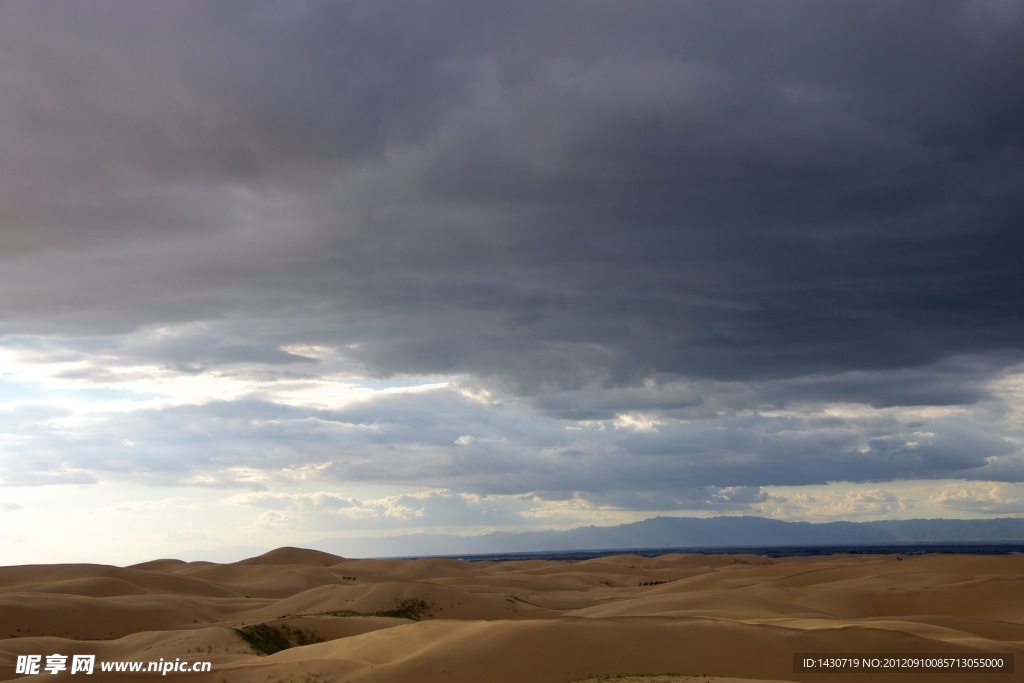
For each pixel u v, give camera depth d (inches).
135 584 4699.8
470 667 1695.4
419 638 1973.4
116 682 1900.8
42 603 3265.3
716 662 1720.0
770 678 1658.5
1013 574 4330.7
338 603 3661.4
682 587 5017.2
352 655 1995.6
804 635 1879.9
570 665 1683.1
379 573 6156.5
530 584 5890.8
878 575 4463.6
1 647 2206.0
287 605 3806.6
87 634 3122.5
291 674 1808.6
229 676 1881.2
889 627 2203.5
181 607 3629.4
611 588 6082.7
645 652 1742.1
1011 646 1990.7
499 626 1891.0
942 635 2138.3
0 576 4945.9
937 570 4581.7
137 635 2534.5
